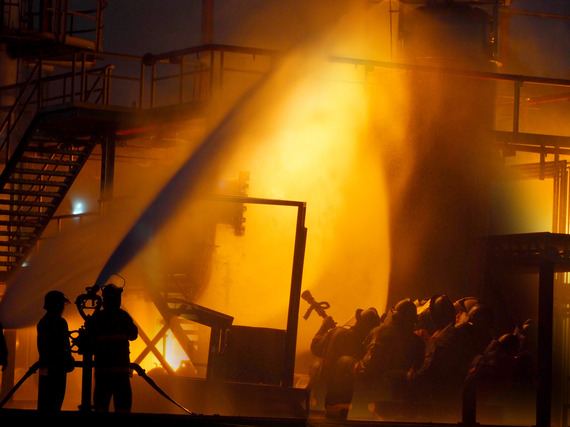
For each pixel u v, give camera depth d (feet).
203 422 36.09
